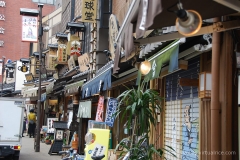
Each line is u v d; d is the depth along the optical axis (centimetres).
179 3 349
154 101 671
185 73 811
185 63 732
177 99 845
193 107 750
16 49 5550
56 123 1675
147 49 766
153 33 651
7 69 4347
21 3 5591
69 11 2530
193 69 771
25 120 3156
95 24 1598
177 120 836
